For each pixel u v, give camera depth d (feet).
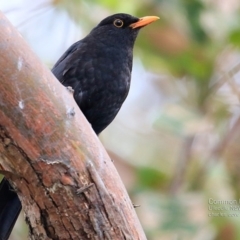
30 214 23.04
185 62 45.32
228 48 45.09
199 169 42.37
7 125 21.76
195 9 43.62
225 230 35.55
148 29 44.39
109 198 22.86
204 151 43.04
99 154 22.97
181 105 43.91
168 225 35.76
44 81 22.08
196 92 45.73
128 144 50.11
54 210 22.71
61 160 22.31
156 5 43.96
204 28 43.88
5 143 21.95
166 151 49.37
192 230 35.50
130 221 23.25
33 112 21.89
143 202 37.78
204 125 41.04
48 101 22.09
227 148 42.75
